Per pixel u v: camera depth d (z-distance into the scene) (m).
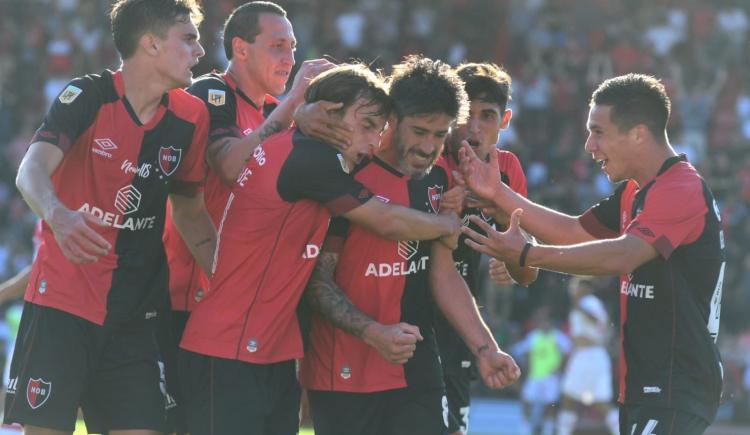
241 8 20.86
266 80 20.58
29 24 79.19
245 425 16.78
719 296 17.89
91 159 17.16
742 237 65.12
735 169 70.19
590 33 77.56
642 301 17.56
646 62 75.81
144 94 17.42
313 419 18.34
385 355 16.77
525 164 68.06
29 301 17.56
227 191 19.75
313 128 16.73
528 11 78.88
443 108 16.70
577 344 49.75
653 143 17.77
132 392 17.89
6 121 73.25
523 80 74.69
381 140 17.53
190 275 20.48
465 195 18.92
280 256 16.98
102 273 17.45
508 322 60.97
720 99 74.94
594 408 53.62
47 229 17.50
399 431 17.83
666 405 17.17
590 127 18.11
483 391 60.59
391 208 17.02
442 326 20.86
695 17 79.38
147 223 17.88
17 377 17.44
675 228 17.11
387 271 17.66
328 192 16.80
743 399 58.50
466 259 20.83
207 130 18.56
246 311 17.00
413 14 79.50
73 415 17.31
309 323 17.92
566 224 19.33
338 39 76.94
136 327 18.08
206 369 17.05
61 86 75.31
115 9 17.48
